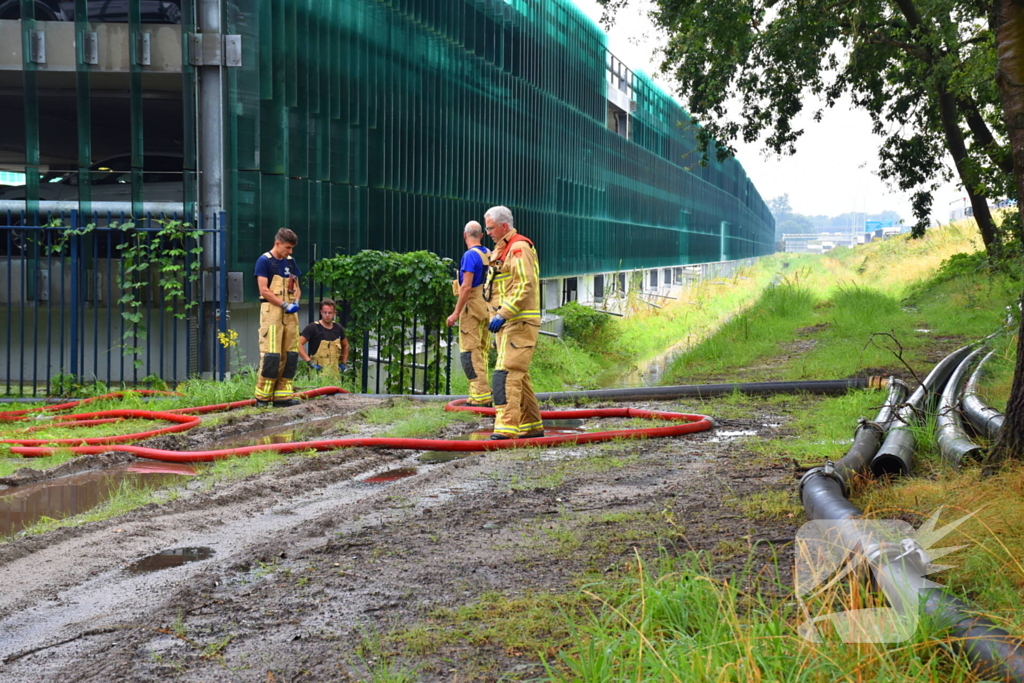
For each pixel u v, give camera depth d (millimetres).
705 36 22047
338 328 12977
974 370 10398
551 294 32281
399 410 10523
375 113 17594
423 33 19891
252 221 13750
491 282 8328
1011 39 5285
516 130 26672
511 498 5949
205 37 13172
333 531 5266
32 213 13289
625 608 3551
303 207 15070
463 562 4520
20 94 15586
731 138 25375
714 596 3373
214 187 13266
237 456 7879
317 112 15469
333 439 8742
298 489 6742
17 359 13352
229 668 3389
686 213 61000
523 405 8289
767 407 10148
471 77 22922
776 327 22453
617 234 40969
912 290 31688
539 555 4566
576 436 8055
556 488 6211
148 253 12445
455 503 5852
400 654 3434
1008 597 3217
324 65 15680
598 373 23641
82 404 10820
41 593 4473
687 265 61500
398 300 13930
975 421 6902
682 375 15148
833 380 11102
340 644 3572
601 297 40469
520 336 8156
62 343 11555
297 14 14836
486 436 8852
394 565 4527
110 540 5352
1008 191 17062
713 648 2861
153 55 13375
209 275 13242
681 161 59125
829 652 2832
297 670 3344
